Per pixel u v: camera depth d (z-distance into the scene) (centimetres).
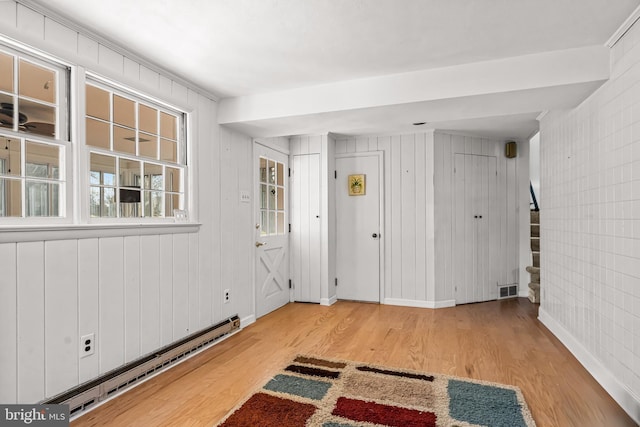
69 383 212
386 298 485
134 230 254
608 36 233
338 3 197
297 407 219
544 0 194
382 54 260
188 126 314
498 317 418
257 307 416
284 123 354
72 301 214
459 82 278
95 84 238
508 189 515
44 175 209
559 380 258
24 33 190
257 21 215
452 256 475
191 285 312
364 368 276
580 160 294
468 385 248
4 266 182
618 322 234
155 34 231
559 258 344
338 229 508
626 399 218
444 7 201
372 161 491
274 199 463
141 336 262
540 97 280
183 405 226
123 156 254
